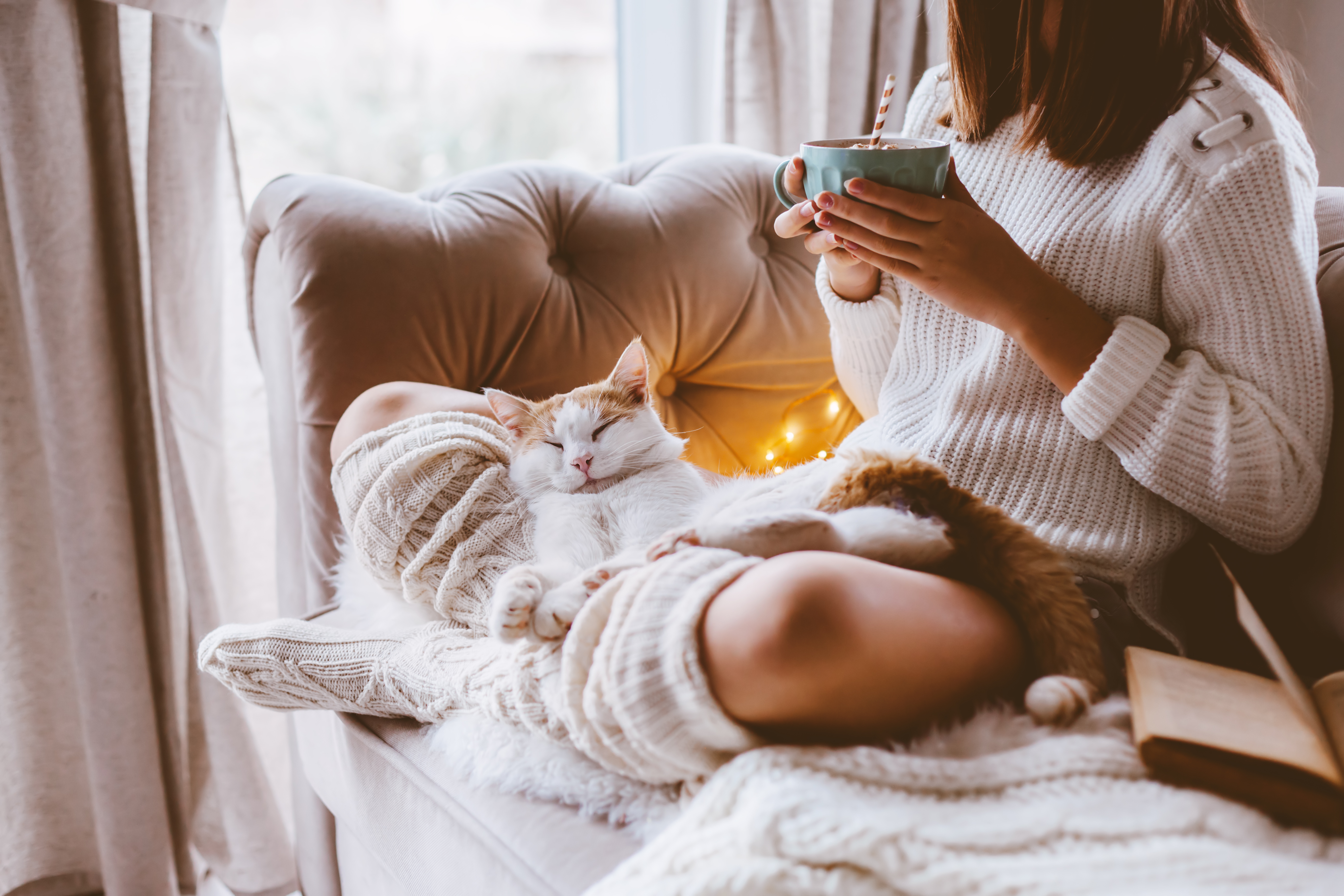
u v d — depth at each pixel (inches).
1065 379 30.1
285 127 63.2
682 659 21.8
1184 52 30.9
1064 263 31.9
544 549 33.6
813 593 21.4
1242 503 29.1
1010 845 19.3
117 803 48.5
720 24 62.3
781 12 60.6
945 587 24.7
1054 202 32.7
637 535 34.3
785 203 31.9
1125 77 30.4
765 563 23.0
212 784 53.6
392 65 66.1
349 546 39.6
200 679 51.1
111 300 47.4
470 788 28.3
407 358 42.8
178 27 45.6
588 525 34.5
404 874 31.7
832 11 61.0
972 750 22.3
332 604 40.1
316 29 63.1
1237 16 33.3
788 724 22.3
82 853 53.1
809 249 33.1
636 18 69.9
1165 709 22.2
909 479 28.0
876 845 18.9
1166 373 29.3
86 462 45.4
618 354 47.7
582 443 37.2
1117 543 30.3
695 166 52.1
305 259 42.0
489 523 34.8
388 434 35.6
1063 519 31.1
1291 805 20.2
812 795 19.9
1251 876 18.1
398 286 42.7
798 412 52.0
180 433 49.1
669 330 49.4
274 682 32.4
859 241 29.1
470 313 44.3
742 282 51.0
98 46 44.8
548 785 26.5
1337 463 30.8
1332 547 30.5
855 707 22.1
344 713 33.6
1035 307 29.4
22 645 49.1
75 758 51.5
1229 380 29.2
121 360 48.2
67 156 43.5
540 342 46.0
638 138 72.4
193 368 49.2
